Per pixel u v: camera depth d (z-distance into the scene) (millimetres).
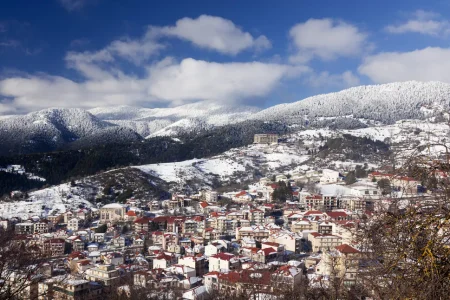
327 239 91312
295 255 88812
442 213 10758
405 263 11156
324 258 55094
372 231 12617
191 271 76188
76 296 54500
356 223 16312
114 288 60219
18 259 25844
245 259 80000
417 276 10617
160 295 59906
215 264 78438
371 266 13375
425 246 10398
